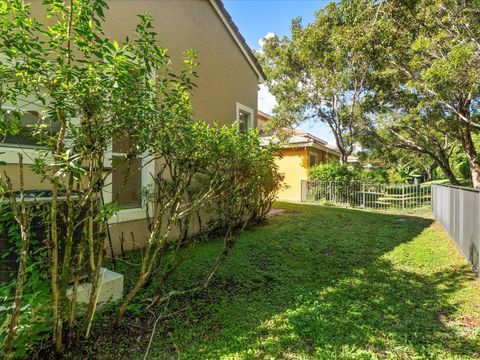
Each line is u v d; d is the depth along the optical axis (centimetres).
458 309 318
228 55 796
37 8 368
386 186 1266
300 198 1516
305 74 1692
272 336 257
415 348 244
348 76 1446
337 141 1698
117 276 303
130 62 210
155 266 349
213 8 736
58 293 210
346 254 520
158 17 573
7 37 179
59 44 195
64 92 194
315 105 1697
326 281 394
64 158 179
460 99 1084
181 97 260
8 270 228
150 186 459
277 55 1755
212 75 730
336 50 1380
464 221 509
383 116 1590
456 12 770
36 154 334
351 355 233
